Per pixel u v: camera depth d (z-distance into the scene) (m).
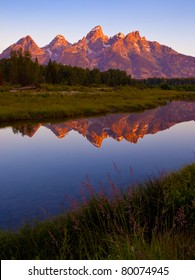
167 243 5.09
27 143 22.34
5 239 7.14
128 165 15.64
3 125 31.45
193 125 33.53
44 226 7.45
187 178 8.70
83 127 31.02
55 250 6.61
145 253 4.75
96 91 92.50
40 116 37.41
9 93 63.38
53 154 18.62
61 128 30.00
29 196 11.31
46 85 104.62
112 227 6.65
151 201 7.73
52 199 10.89
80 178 13.49
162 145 21.38
